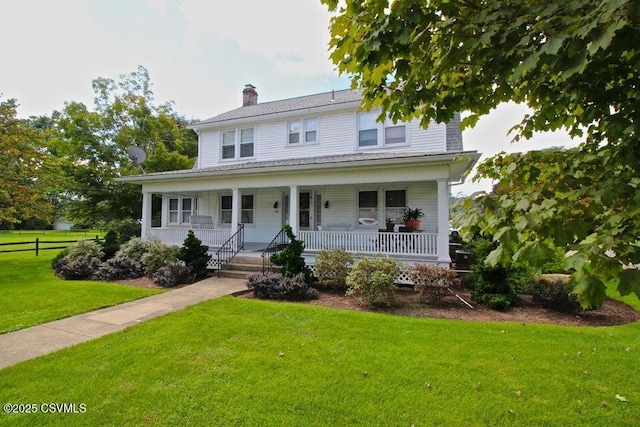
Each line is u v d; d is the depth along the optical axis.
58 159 15.35
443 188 8.34
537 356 4.07
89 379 3.43
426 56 2.14
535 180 2.25
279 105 14.73
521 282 6.63
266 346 4.34
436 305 6.77
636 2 1.27
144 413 2.88
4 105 11.79
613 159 1.83
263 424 2.76
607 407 3.03
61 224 45.31
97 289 7.87
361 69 2.31
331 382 3.41
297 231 9.81
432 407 3.01
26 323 5.29
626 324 5.65
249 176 10.45
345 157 10.85
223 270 9.84
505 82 2.07
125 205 18.69
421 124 2.74
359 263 7.02
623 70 1.67
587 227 1.75
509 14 1.75
